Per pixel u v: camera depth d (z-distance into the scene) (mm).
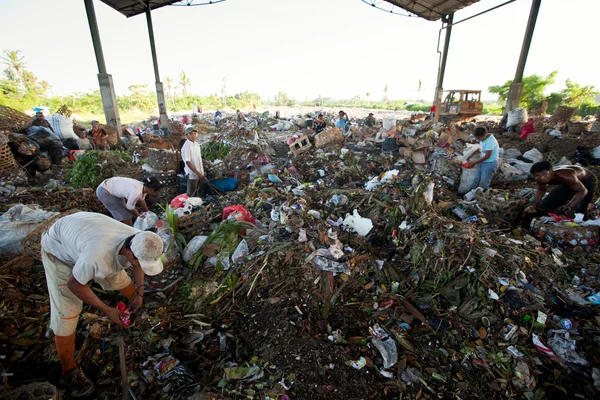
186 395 2160
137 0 13414
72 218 2098
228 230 3547
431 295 2961
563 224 3805
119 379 2291
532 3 12008
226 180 5969
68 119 8625
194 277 3217
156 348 2518
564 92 28891
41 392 1868
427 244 3395
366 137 9336
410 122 11453
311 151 8094
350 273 3107
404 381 2281
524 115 10688
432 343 2570
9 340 2502
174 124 10852
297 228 3598
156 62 15078
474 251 3236
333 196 4648
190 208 3875
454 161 6152
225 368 2326
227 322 2809
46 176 6426
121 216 3918
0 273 3014
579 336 2553
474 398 2186
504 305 2828
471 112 15945
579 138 7684
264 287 3059
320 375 2297
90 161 6113
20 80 43438
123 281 2598
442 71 17188
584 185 4145
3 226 3447
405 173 5719
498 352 2477
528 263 3225
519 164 6621
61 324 2137
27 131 7184
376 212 4156
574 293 2967
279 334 2617
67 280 2137
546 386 2250
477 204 4578
